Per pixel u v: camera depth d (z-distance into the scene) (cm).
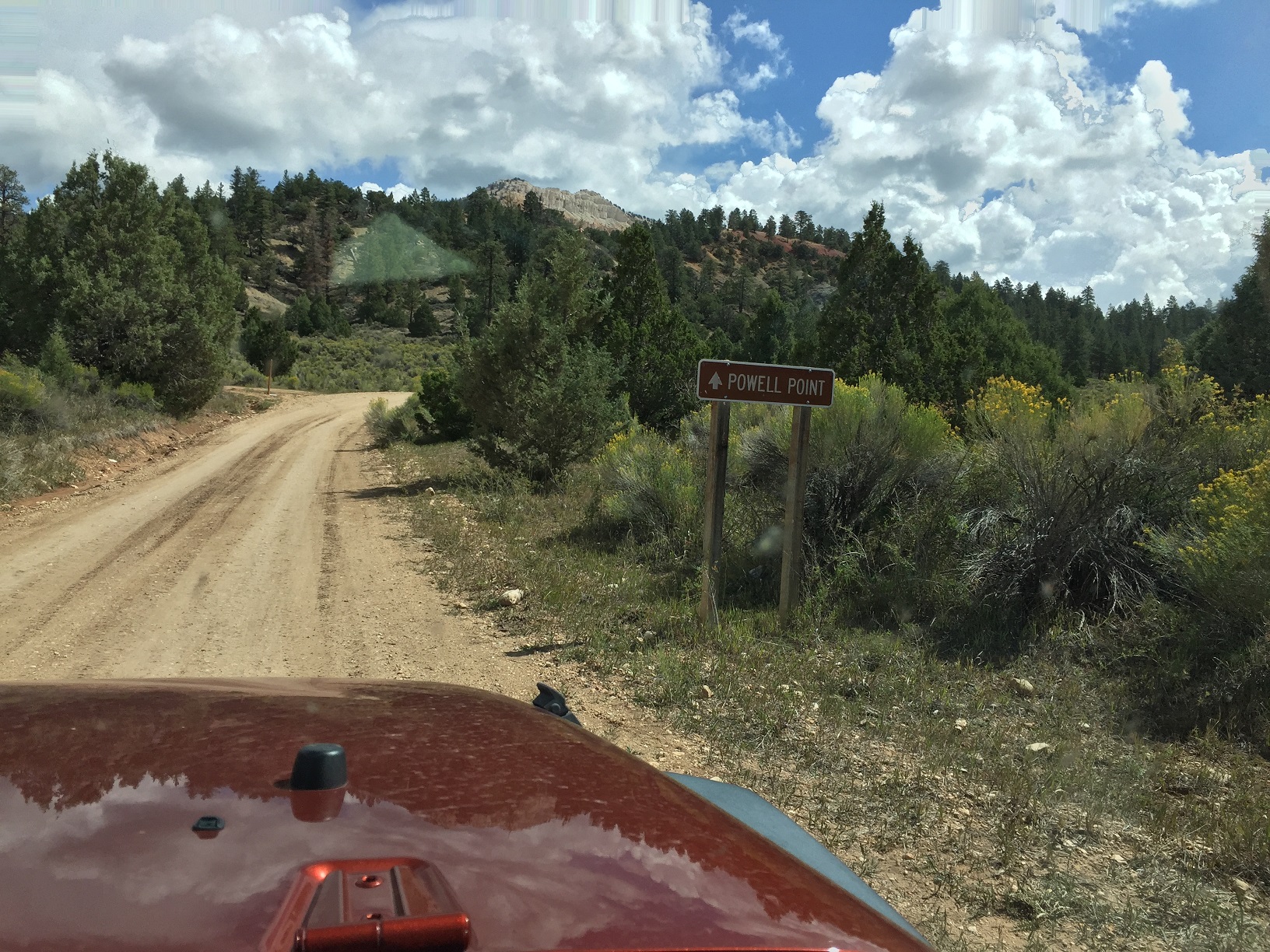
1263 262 1695
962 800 441
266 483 1798
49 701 167
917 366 1770
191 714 162
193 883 90
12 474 1491
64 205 3042
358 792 124
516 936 86
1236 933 328
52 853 95
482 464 1908
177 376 3116
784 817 202
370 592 898
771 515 985
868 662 680
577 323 1952
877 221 1931
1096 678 645
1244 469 760
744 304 19600
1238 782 479
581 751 167
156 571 970
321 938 76
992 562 791
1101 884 363
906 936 112
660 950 87
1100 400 906
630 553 1045
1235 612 633
